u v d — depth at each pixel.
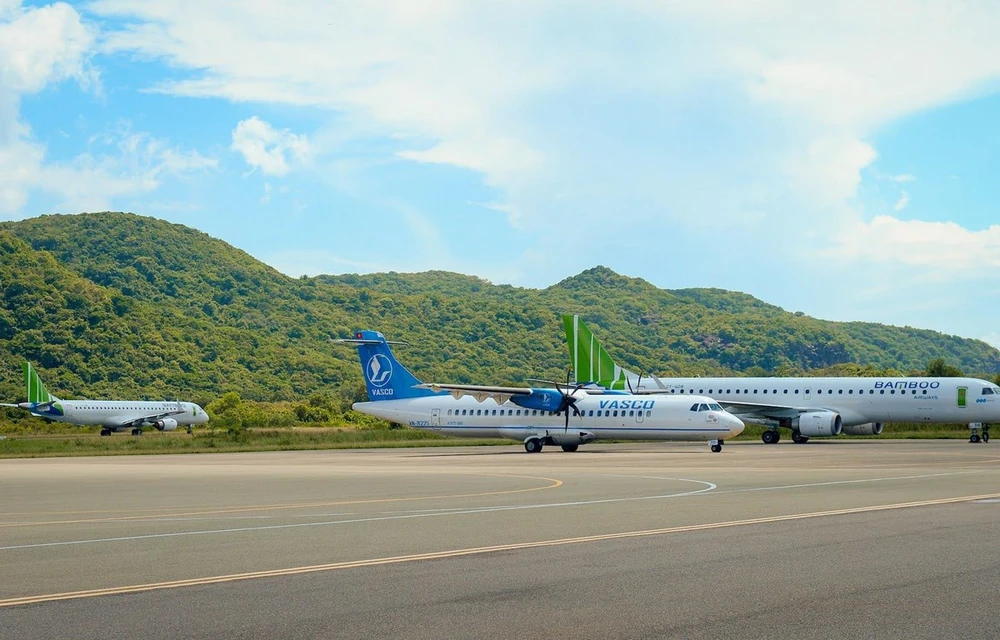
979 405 63.66
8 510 20.69
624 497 22.39
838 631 8.84
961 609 9.67
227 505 21.50
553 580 11.33
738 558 12.84
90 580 11.59
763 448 58.41
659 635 8.73
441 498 22.70
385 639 8.63
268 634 8.84
